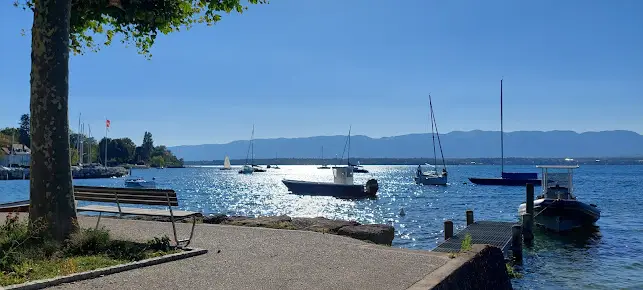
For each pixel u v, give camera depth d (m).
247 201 57.09
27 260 7.27
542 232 28.69
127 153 177.25
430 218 36.53
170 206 8.99
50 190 8.41
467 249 8.92
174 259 7.93
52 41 8.53
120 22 10.83
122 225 12.01
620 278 17.08
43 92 8.48
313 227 11.74
